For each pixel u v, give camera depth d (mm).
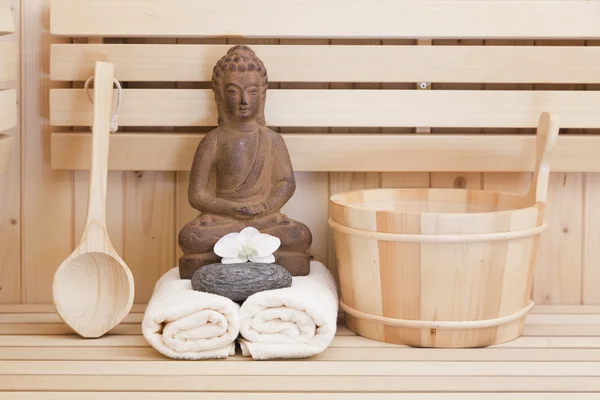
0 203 1826
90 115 1762
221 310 1413
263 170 1681
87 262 1571
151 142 1765
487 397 1235
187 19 1736
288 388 1275
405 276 1474
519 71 1771
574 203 1855
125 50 1746
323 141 1771
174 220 1834
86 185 1828
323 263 1852
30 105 1808
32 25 1795
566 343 1534
